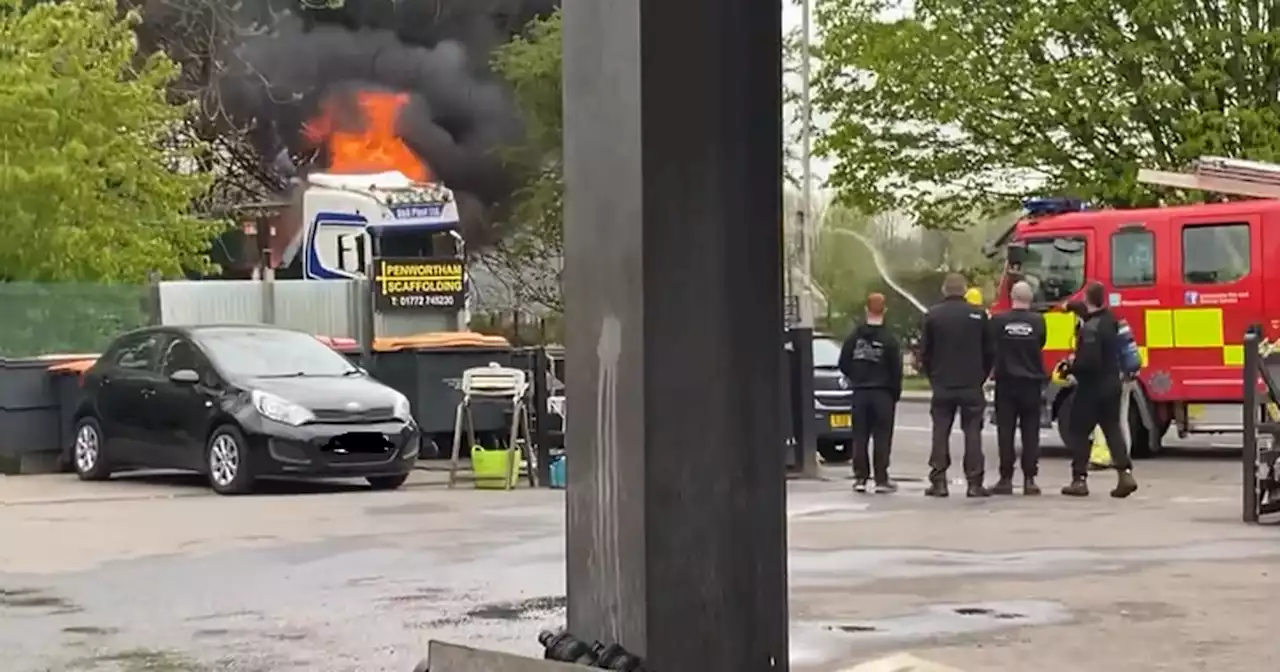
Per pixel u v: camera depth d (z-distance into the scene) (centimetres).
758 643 364
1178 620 746
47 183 2538
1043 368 1434
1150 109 2808
